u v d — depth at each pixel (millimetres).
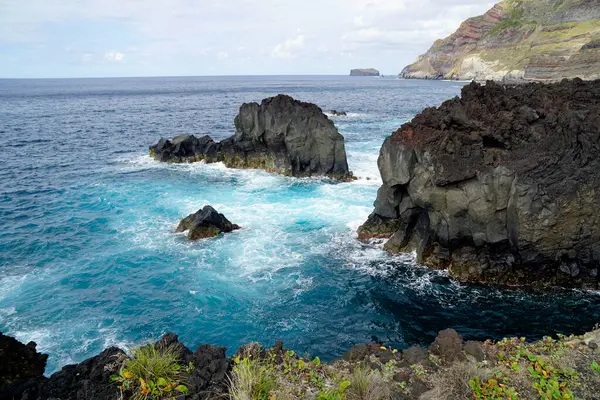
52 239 26062
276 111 40469
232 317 18391
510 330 17359
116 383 9477
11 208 31547
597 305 18875
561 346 11289
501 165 20094
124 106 117812
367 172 41250
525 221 19703
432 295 20016
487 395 9391
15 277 21516
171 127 74562
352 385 9586
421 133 22344
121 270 22266
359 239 25953
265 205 32125
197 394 9133
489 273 20938
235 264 22938
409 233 24375
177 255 23922
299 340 16922
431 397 9320
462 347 11328
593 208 19391
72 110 106062
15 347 13070
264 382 9484
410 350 11273
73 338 16844
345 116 82875
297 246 25141
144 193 35375
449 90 169250
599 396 9312
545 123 20562
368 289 20578
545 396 9250
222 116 91312
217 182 38750
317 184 37906
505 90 26469
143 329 17500
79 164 46250
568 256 20297
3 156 49406
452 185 21297
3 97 155000
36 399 9367
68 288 20562
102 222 28875
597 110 20984
